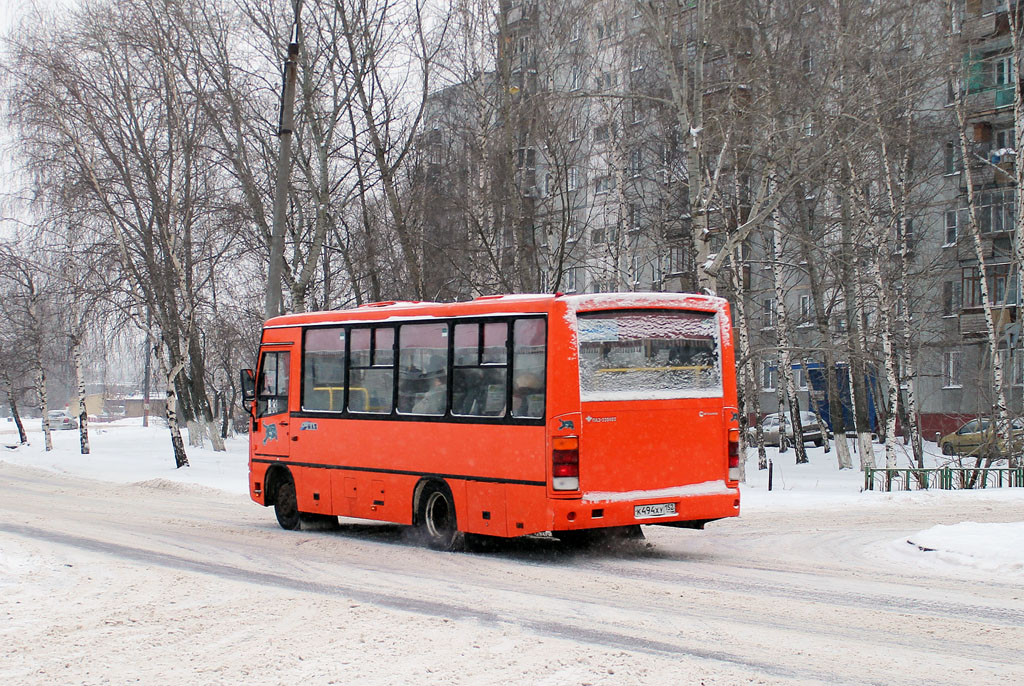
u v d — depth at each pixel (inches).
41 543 550.0
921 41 1079.6
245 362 2269.9
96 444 2046.0
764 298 1732.3
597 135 1279.5
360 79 1139.9
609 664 274.2
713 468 505.4
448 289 1213.1
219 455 1683.1
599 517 471.2
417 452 547.5
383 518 569.9
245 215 1214.9
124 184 1386.6
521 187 1173.1
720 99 914.1
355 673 267.3
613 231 1336.1
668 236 1269.7
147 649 298.7
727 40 908.6
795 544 545.6
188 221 1424.7
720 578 427.2
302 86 1099.9
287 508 656.4
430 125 1251.8
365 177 1192.8
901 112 1117.1
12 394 2183.8
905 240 1275.8
